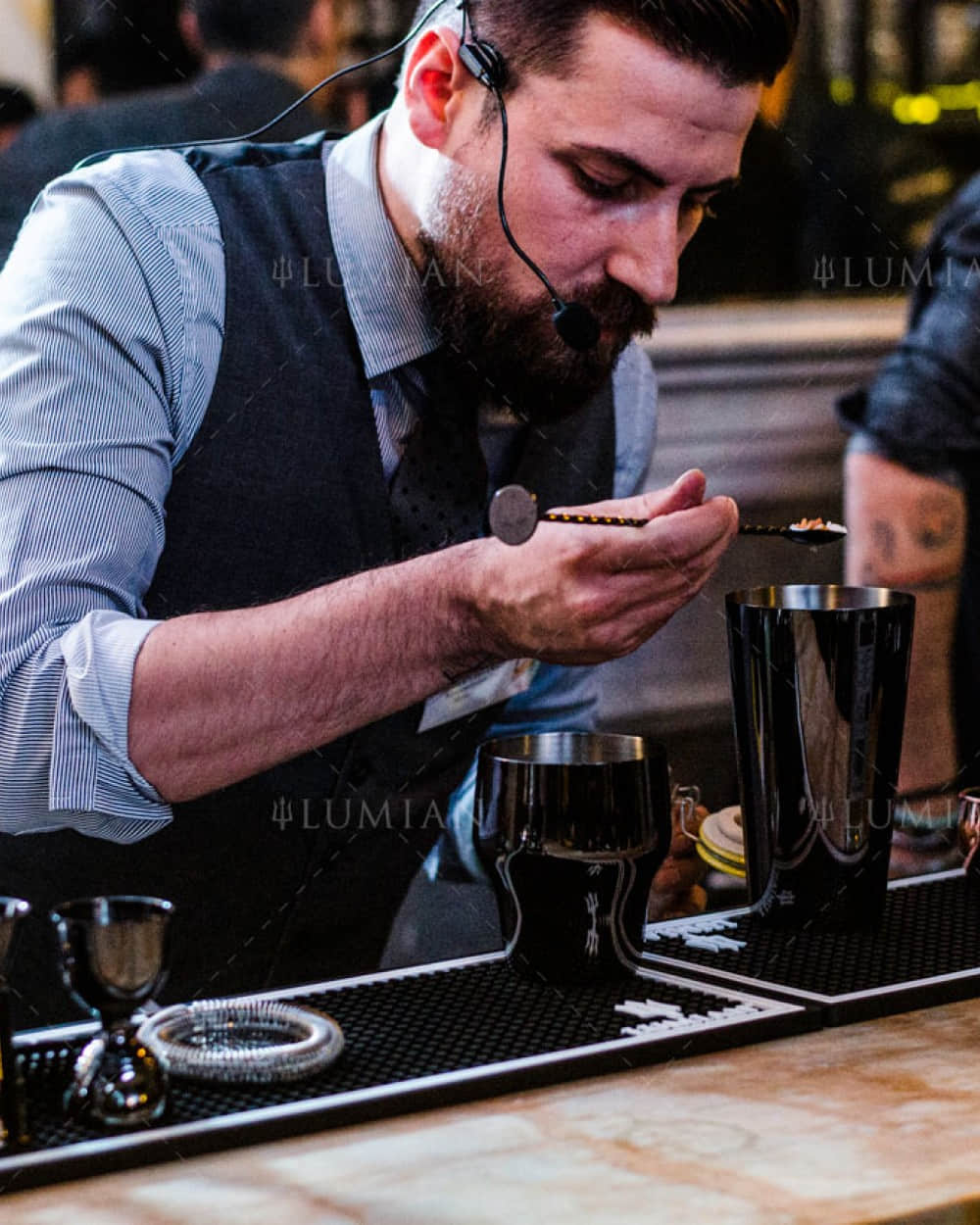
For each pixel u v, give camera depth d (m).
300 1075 1.04
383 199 1.80
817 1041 1.17
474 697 1.99
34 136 2.36
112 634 1.51
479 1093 1.05
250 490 1.80
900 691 1.38
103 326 1.64
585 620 1.51
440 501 1.91
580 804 1.21
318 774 1.90
